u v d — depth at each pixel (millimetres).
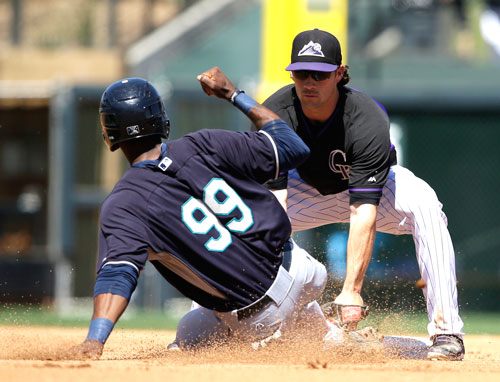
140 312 41375
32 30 58688
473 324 34438
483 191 45250
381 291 39281
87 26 58688
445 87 45188
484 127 45344
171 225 11773
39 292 45281
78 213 46938
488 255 44938
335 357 12875
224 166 11992
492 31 47188
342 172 14883
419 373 10875
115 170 47875
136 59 46812
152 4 59750
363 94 14359
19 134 58250
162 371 10336
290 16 45875
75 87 47219
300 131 14484
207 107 45406
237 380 9555
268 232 12086
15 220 55219
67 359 11266
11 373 9773
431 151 45500
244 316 12344
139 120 11812
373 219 13875
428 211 14703
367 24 47531
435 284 14375
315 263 12945
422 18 47406
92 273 46594
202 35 46750
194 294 12484
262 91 45469
